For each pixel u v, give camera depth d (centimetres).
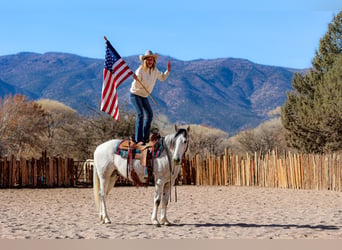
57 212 1464
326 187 2353
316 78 3759
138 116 1170
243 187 2616
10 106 4912
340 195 2058
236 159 2755
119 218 1295
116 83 1233
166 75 1220
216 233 1021
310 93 3750
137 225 1147
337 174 2306
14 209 1559
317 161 2394
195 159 2872
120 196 2075
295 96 3831
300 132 3591
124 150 1146
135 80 1165
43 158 2661
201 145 4744
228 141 5566
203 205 1669
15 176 2597
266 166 2633
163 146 1115
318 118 3441
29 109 5278
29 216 1354
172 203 1748
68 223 1185
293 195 2073
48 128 5328
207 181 2820
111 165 1173
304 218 1292
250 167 2706
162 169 1107
